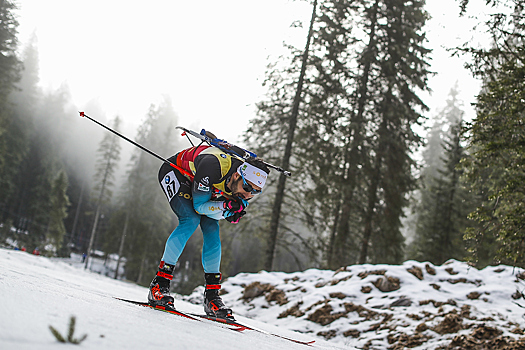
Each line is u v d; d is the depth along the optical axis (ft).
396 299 26.02
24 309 4.72
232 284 35.40
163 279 9.83
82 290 10.43
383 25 61.93
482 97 22.82
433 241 77.51
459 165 25.09
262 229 60.29
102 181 146.61
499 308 23.25
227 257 108.78
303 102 57.82
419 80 60.34
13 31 99.55
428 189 83.20
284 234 61.41
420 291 26.63
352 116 59.57
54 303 5.62
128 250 138.92
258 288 32.48
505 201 23.07
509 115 21.65
